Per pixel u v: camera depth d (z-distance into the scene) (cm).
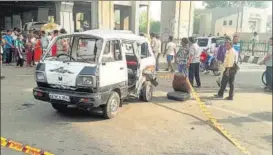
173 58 1417
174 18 2169
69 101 623
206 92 1018
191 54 1034
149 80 856
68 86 630
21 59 1470
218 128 643
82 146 518
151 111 751
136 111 744
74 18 2348
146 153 497
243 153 518
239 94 1012
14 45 1540
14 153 486
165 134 591
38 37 1455
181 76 909
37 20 1575
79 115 696
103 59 641
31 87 1001
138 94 802
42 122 641
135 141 547
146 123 654
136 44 771
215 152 515
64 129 600
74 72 622
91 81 612
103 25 2170
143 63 805
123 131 597
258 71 1633
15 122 638
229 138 586
